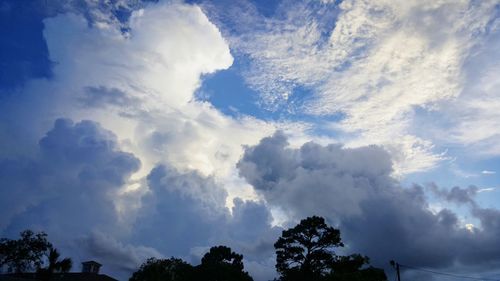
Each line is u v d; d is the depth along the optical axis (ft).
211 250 255.09
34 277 171.63
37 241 171.63
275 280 201.16
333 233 193.77
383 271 174.40
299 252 193.98
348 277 165.89
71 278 193.36
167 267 212.02
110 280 205.16
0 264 165.68
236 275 219.00
